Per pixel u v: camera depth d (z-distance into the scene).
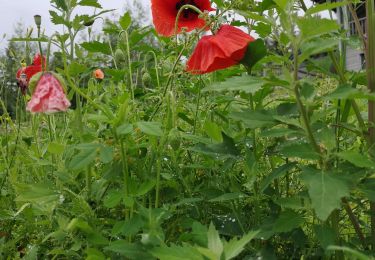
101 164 0.46
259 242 0.37
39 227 0.44
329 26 0.26
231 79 0.29
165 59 0.63
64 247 0.39
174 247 0.25
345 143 0.47
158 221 0.30
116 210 0.42
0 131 0.70
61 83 0.39
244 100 0.43
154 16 0.49
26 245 0.47
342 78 0.35
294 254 0.38
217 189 0.39
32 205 0.39
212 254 0.22
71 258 0.39
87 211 0.37
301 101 0.29
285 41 0.36
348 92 0.28
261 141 0.45
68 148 0.36
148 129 0.33
